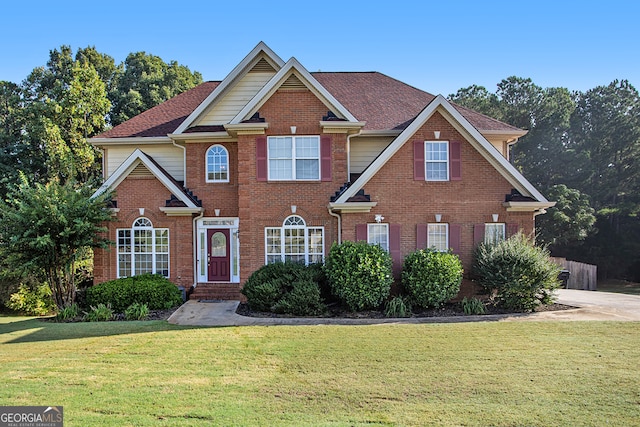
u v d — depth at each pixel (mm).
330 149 18109
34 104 32125
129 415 7000
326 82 23844
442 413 7141
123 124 21953
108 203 18641
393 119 20453
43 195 16469
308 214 18094
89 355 10422
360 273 15172
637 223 46250
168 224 18844
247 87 20125
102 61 49562
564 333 12266
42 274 17938
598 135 48906
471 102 52281
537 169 48375
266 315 15141
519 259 15508
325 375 8930
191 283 18781
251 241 18000
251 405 7430
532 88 50062
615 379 8664
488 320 14195
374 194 17500
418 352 10477
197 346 11117
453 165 17688
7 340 12141
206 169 19781
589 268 27094
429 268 15453
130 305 16188
